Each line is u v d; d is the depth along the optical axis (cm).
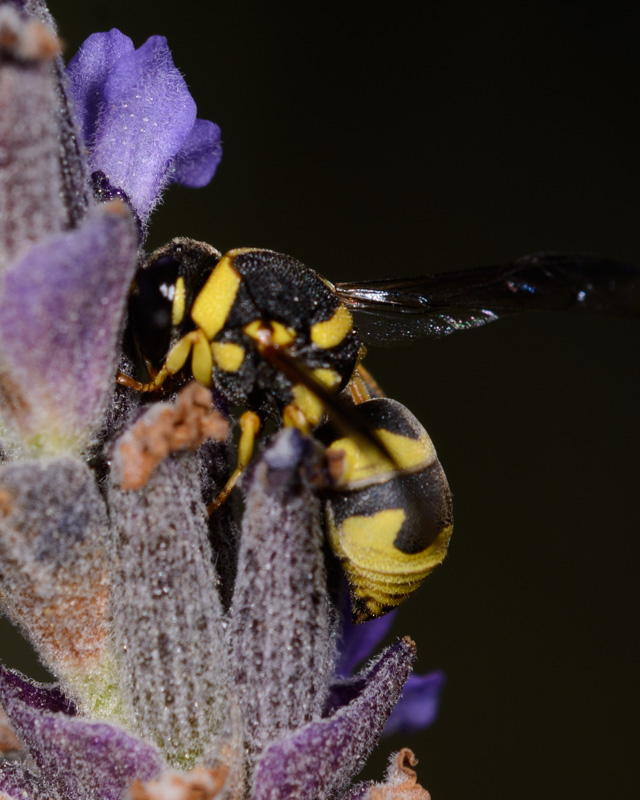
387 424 7
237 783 6
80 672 6
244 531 6
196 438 6
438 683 7
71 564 6
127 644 6
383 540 7
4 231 6
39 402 6
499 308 7
